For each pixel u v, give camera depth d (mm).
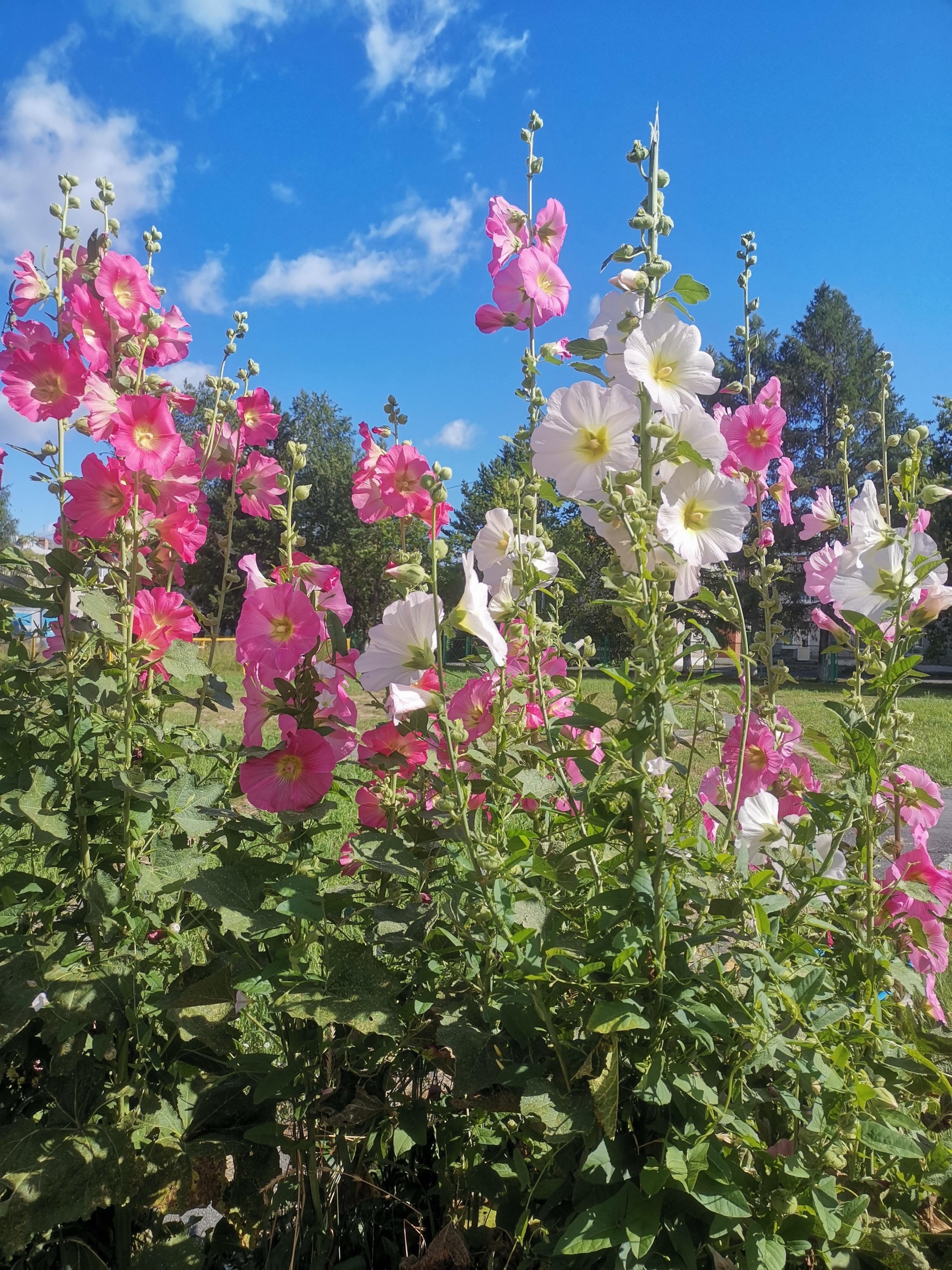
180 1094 1546
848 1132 1183
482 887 1361
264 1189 1438
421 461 1906
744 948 1308
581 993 1330
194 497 1801
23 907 1604
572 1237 1100
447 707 1528
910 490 1565
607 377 1585
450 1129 1560
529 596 1652
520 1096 1340
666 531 1390
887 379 1948
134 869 1604
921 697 14664
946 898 1724
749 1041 1228
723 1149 1233
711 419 1453
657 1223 1104
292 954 1386
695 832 1463
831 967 1586
